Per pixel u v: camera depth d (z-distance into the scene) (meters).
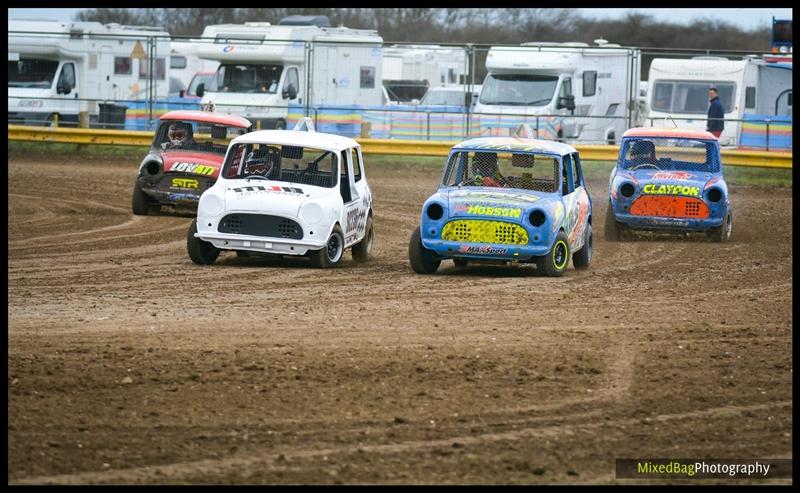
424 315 28.48
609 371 22.67
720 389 21.45
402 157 79.19
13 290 31.17
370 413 19.41
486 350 24.30
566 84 79.88
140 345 24.19
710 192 45.62
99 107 85.00
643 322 27.98
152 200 51.69
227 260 38.44
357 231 38.97
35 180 66.50
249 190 36.78
